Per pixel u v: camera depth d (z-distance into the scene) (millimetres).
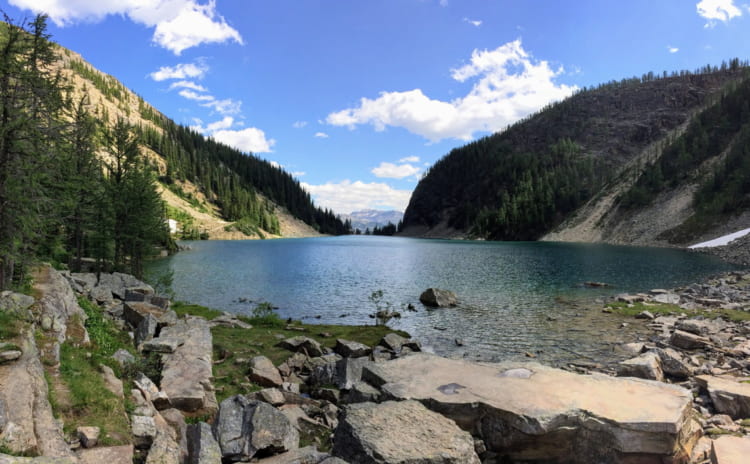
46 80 21547
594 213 181625
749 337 22641
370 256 99062
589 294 43062
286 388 14711
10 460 5594
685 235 124875
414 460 6852
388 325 30500
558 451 8383
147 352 14984
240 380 14820
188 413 11117
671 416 8039
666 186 159500
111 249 46938
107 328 17859
